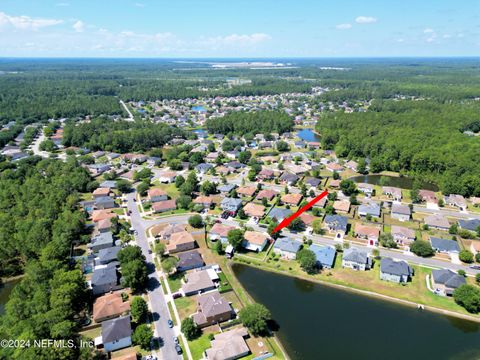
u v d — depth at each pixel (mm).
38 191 159875
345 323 89625
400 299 97938
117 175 199625
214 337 81688
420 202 164875
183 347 80688
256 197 167875
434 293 100125
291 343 82750
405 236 125938
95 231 135500
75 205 153875
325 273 110125
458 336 85812
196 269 111625
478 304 90938
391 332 86688
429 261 116000
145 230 137500
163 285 103688
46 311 86312
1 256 110875
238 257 119312
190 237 124438
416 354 80250
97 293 99812
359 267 111312
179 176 185250
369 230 131625
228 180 194500
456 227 133625
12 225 129500
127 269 100062
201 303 91625
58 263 102875
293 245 120750
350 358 78812
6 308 88250
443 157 196375
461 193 169375
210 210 155375
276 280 108188
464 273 106750
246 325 84938
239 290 102250
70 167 189250
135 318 86688
